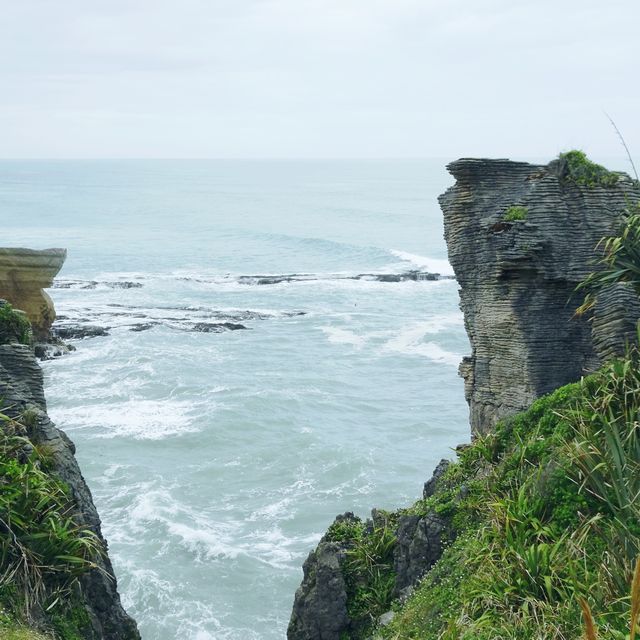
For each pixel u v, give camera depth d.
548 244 19.55
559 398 16.23
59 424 40.22
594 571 12.53
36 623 13.87
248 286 77.50
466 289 21.05
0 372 17.19
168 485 33.75
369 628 16.48
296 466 35.72
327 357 53.25
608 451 13.73
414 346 56.31
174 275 84.50
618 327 17.11
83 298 70.69
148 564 27.72
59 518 14.94
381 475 35.00
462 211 20.66
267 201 188.50
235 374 48.78
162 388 45.69
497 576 12.76
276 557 28.52
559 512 13.65
